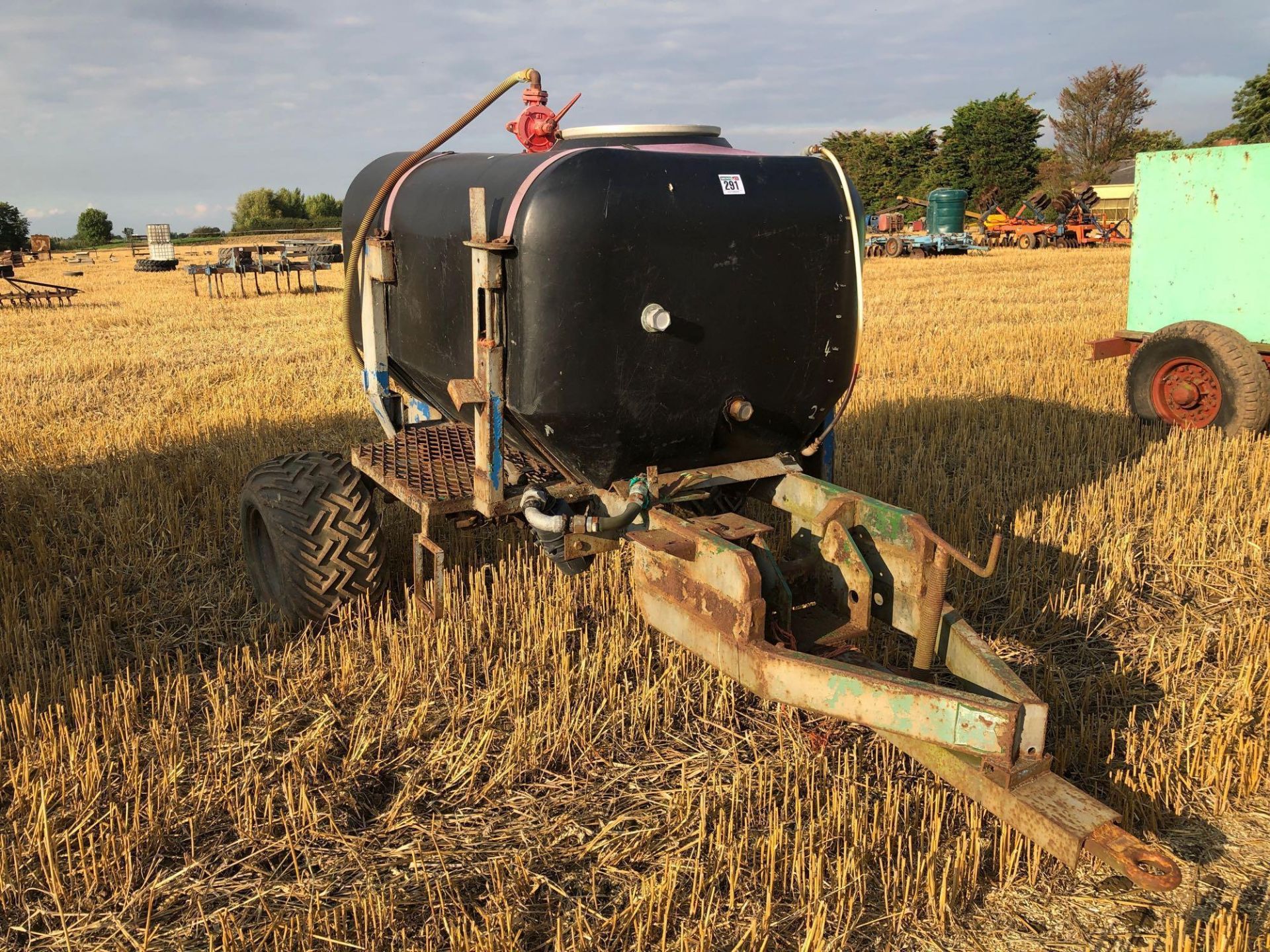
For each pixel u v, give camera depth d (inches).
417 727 158.4
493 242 148.2
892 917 120.2
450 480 181.2
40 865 128.3
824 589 156.4
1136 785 143.3
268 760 152.3
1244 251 327.3
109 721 161.8
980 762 115.4
